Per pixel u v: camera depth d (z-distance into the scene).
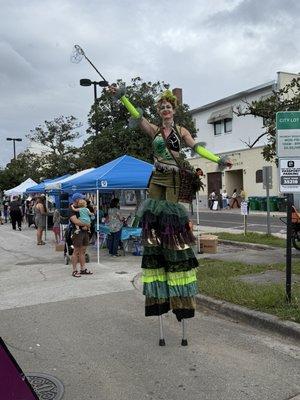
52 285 9.30
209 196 38.72
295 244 12.55
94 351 5.36
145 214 5.29
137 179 12.73
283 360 4.95
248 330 6.01
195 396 4.15
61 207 16.98
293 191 6.30
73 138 36.81
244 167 37.53
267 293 6.95
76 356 5.21
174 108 5.27
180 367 4.80
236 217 28.97
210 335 5.82
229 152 38.94
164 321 6.45
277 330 5.75
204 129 42.19
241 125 38.19
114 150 23.83
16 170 44.56
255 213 31.94
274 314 6.07
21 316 6.98
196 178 5.31
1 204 33.44
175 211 5.20
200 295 7.29
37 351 5.41
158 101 5.27
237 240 15.27
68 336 5.93
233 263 10.45
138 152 23.58
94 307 7.36
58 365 4.96
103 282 9.35
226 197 38.12
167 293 5.34
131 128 5.38
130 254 13.60
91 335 5.94
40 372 4.77
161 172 5.23
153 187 5.31
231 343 5.50
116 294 8.23
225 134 40.00
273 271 9.28
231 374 4.60
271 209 32.66
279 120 6.26
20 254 14.91
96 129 25.14
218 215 31.41
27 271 11.28
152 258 5.28
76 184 13.14
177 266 5.21
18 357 5.23
